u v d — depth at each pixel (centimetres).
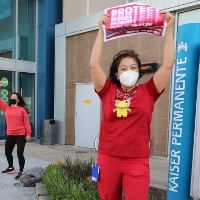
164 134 927
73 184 501
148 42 973
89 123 1184
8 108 685
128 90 271
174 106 344
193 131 334
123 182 268
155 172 735
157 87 269
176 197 345
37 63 1426
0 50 1339
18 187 611
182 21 909
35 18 1434
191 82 331
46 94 1394
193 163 331
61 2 1416
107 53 1105
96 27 1149
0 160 889
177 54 341
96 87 279
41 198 514
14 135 680
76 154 1028
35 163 862
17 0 1395
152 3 975
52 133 1285
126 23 271
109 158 268
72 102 1252
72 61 1252
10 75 1361
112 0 1139
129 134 261
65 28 1273
